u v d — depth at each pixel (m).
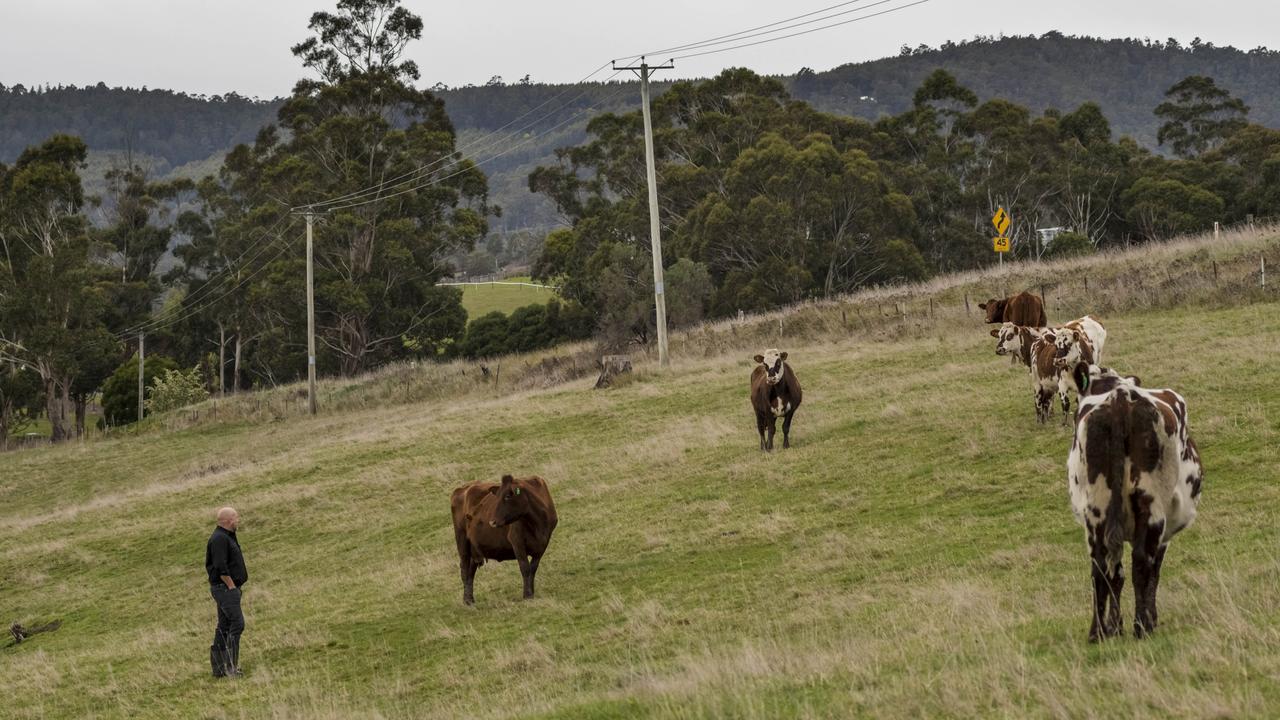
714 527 17.88
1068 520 14.48
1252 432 17.00
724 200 66.56
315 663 14.26
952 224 71.75
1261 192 69.94
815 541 16.03
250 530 26.48
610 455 26.14
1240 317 27.86
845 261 66.12
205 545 25.89
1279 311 27.67
